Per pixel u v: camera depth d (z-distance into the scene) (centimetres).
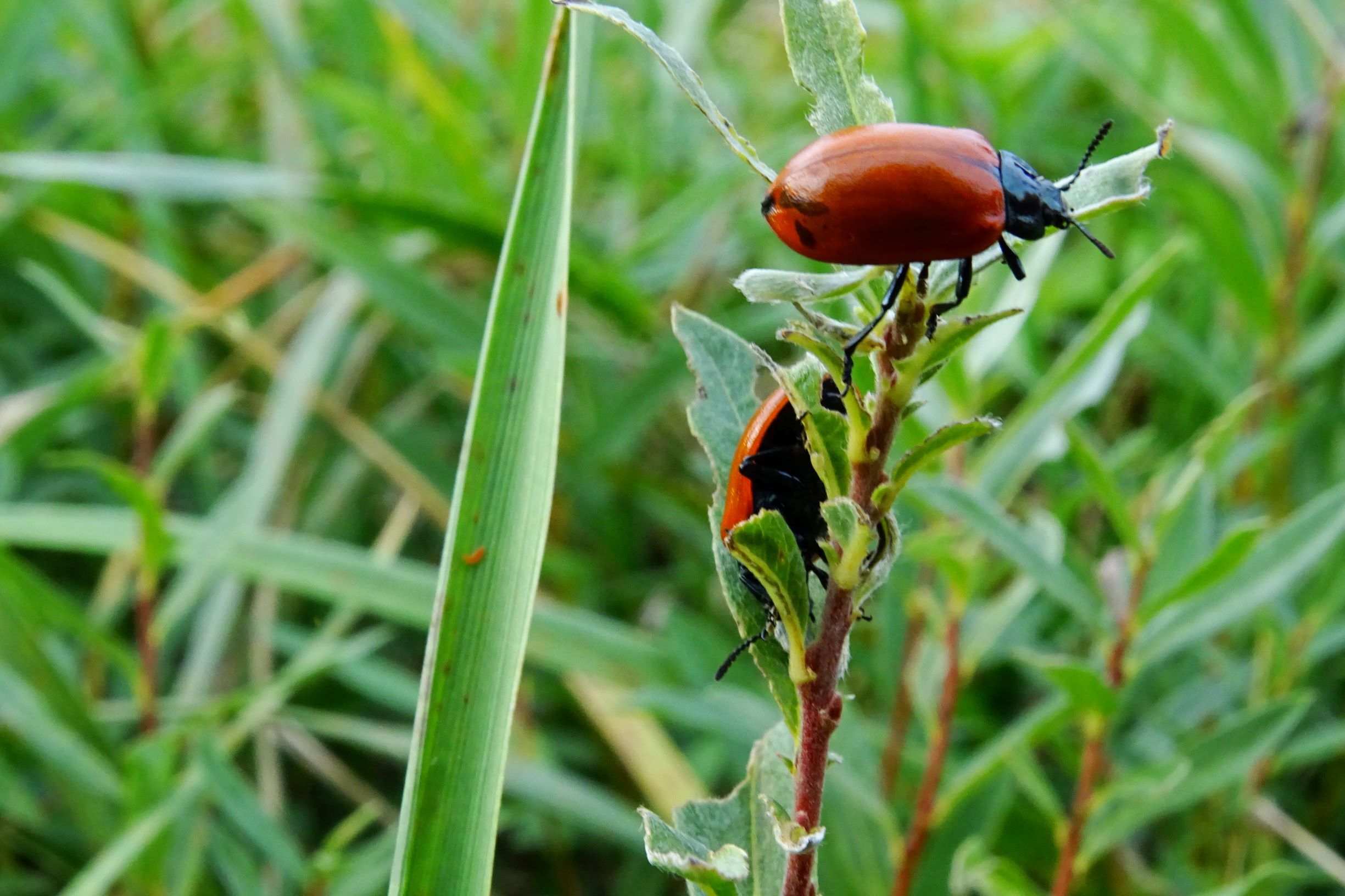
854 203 13
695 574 32
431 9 37
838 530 13
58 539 26
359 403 37
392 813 27
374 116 32
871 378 14
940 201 13
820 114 13
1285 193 29
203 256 40
